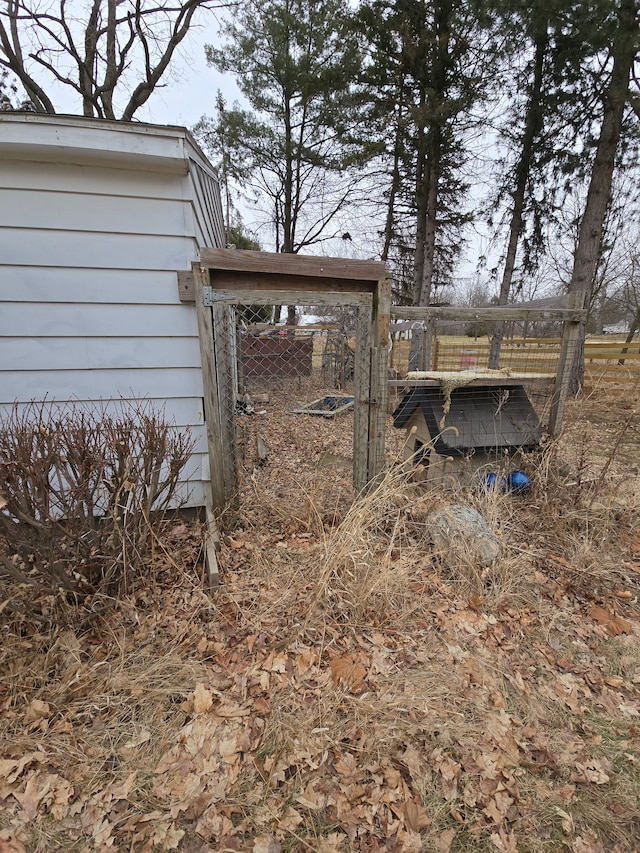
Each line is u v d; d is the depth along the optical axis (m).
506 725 1.80
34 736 1.68
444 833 1.43
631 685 2.04
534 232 10.75
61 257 2.97
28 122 2.59
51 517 1.97
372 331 3.26
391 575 2.41
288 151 13.30
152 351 3.25
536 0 7.06
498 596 2.52
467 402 3.77
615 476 3.95
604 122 8.07
